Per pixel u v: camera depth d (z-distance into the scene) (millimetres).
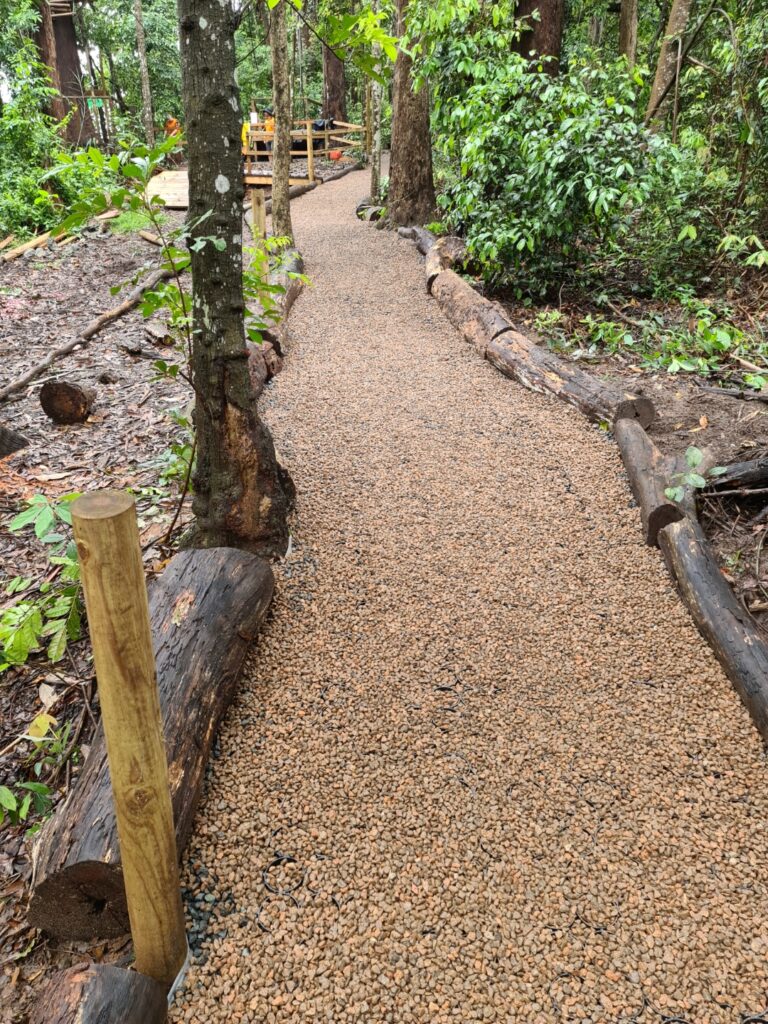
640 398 3955
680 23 7164
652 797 2090
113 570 1226
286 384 4824
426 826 2014
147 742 1377
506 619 2756
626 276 6398
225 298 2617
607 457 3762
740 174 5871
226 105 2422
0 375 5453
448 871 1896
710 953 1713
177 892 1588
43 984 1743
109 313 6668
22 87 10805
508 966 1691
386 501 3484
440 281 6309
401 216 9227
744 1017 1594
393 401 4535
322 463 3811
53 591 2865
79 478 3887
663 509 3055
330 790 2109
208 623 2344
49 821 1903
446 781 2141
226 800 2072
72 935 1831
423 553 3115
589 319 5281
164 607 2355
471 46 6438
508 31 6488
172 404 4789
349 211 11266
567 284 6211
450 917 1791
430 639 2660
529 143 5531
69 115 12266
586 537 3201
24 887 1952
